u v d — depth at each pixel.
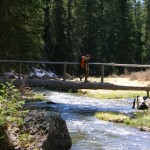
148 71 36.28
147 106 20.42
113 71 62.28
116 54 67.56
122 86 22.30
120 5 72.44
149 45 75.06
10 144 8.25
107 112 18.83
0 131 8.05
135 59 78.00
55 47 61.34
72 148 10.82
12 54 26.03
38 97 24.83
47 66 58.69
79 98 28.02
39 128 9.69
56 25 61.00
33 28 27.55
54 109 20.19
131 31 74.56
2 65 26.06
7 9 25.34
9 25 25.62
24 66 26.45
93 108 21.22
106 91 31.55
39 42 28.17
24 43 26.11
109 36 67.75
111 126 14.97
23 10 26.19
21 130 9.51
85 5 65.25
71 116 17.69
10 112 8.25
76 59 61.41
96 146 11.27
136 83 33.56
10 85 8.62
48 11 61.62
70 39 62.09
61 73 60.09
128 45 70.00
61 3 61.53
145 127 14.30
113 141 12.07
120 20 70.88
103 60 64.69
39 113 10.16
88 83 21.83
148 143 11.86
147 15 79.88
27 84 20.88
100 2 70.44
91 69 63.34
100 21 68.12
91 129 14.18
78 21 63.47
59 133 10.19
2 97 8.16
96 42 65.19
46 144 9.32
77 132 13.50
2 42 25.75
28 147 8.73
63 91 36.91
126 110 20.22
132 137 12.77
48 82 21.31
